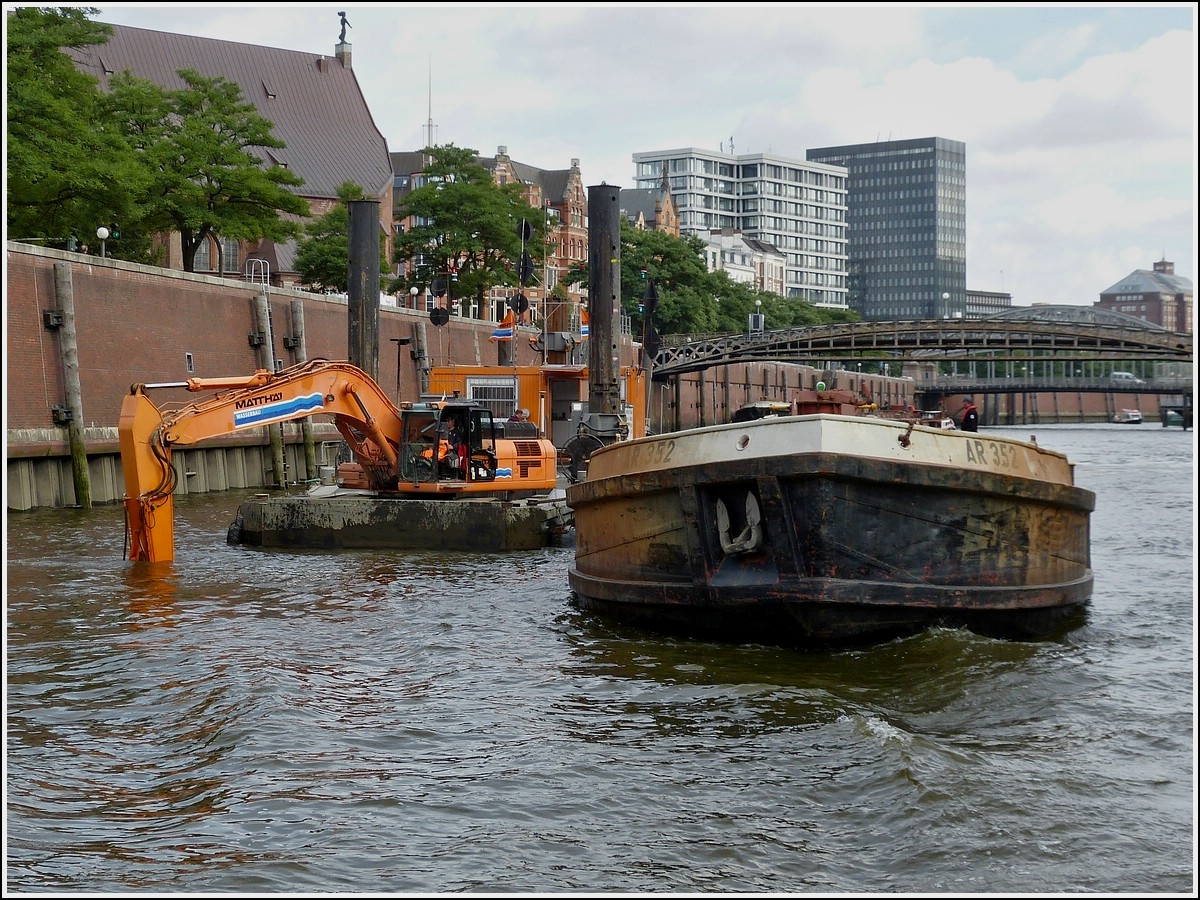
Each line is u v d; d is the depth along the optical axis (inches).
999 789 476.1
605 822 454.3
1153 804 463.5
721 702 604.1
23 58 1777.8
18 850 428.8
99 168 1818.4
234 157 2517.2
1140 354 3735.2
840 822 450.9
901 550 704.4
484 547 1189.7
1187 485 2167.8
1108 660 705.6
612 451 805.2
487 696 630.5
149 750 544.7
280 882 402.6
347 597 934.4
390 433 1243.8
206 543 1252.5
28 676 677.9
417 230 3651.6
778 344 3941.9
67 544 1227.9
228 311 2144.4
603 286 1596.9
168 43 4746.6
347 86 5187.0
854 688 636.7
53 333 1649.9
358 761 524.7
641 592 766.5
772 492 690.8
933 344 3816.4
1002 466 744.3
